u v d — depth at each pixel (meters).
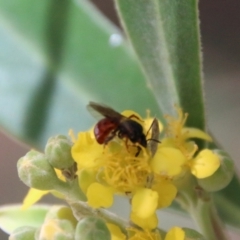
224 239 0.12
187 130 0.12
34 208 0.13
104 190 0.11
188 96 0.12
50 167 0.11
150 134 0.12
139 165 0.11
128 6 0.12
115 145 0.11
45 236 0.11
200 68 0.12
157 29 0.12
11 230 0.13
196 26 0.11
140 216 0.11
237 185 0.13
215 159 0.11
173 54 0.12
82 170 0.11
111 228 0.11
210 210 0.12
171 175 0.11
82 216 0.11
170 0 0.11
